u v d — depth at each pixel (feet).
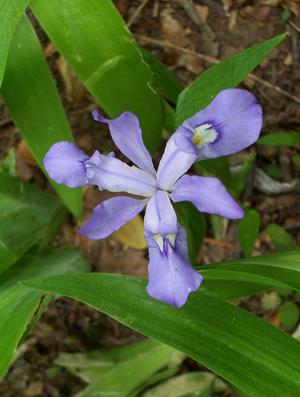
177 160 0.56
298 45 0.95
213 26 0.99
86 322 1.02
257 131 0.53
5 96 0.74
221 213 0.50
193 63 0.99
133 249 1.00
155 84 0.73
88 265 0.93
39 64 0.74
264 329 0.57
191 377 0.91
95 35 0.69
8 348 0.62
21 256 0.79
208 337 0.57
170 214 0.55
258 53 0.62
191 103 0.64
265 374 0.55
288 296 0.90
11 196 0.80
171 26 1.00
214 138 0.54
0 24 0.62
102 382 0.91
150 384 0.91
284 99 0.96
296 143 0.87
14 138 1.03
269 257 0.61
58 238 1.01
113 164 0.57
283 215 0.96
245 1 0.98
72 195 0.83
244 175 0.93
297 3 0.95
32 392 1.02
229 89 0.52
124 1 1.00
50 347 1.02
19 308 0.67
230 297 0.68
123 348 0.95
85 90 1.01
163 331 0.57
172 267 0.53
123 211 0.57
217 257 0.97
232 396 0.92
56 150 0.56
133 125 0.55
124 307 0.58
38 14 0.69
